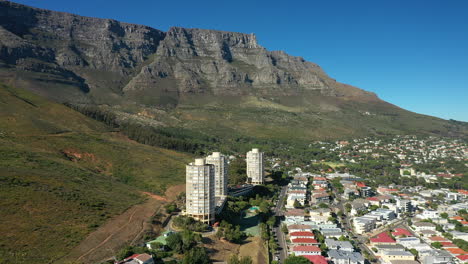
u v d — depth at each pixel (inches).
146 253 7145.7
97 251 7258.9
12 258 6382.9
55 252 6879.9
